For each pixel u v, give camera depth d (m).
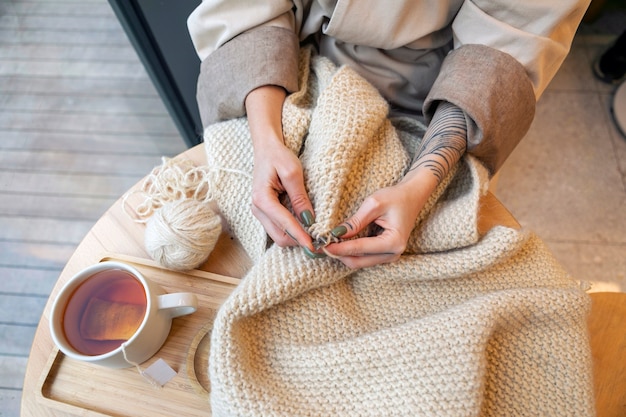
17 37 1.65
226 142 0.60
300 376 0.45
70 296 0.49
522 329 0.48
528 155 1.38
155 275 0.56
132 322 0.48
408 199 0.48
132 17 0.90
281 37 0.61
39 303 1.23
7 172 1.42
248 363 0.45
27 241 1.32
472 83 0.55
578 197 1.31
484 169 0.58
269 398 0.43
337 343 0.45
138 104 1.52
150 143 1.45
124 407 0.49
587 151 1.38
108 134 1.47
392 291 0.51
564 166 1.35
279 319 0.48
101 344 0.47
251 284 0.46
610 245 1.24
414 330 0.45
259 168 0.52
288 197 0.52
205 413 0.49
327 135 0.51
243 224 0.56
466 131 0.56
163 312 0.49
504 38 0.55
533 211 1.29
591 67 1.51
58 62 1.60
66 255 1.30
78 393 0.50
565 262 1.22
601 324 0.61
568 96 1.47
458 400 0.42
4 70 1.59
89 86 1.55
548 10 0.52
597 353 0.59
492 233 0.50
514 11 0.53
